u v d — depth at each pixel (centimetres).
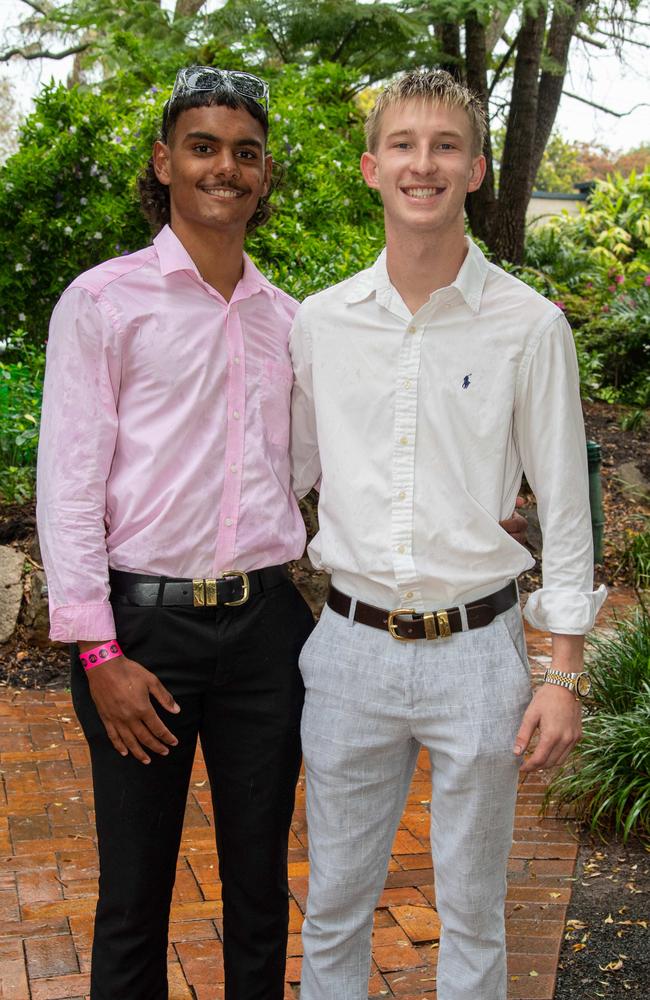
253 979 214
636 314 1043
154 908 202
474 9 916
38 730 411
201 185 200
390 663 195
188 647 197
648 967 267
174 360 197
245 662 202
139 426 197
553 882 309
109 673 189
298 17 943
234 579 200
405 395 193
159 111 695
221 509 200
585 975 264
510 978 261
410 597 195
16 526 529
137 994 202
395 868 314
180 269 199
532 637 555
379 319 197
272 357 211
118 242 680
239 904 213
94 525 191
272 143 752
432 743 196
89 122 665
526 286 195
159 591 196
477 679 192
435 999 250
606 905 296
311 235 720
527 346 191
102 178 668
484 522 193
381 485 196
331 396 201
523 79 1023
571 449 193
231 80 200
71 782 365
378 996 251
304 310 208
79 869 304
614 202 1672
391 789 204
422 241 190
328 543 204
